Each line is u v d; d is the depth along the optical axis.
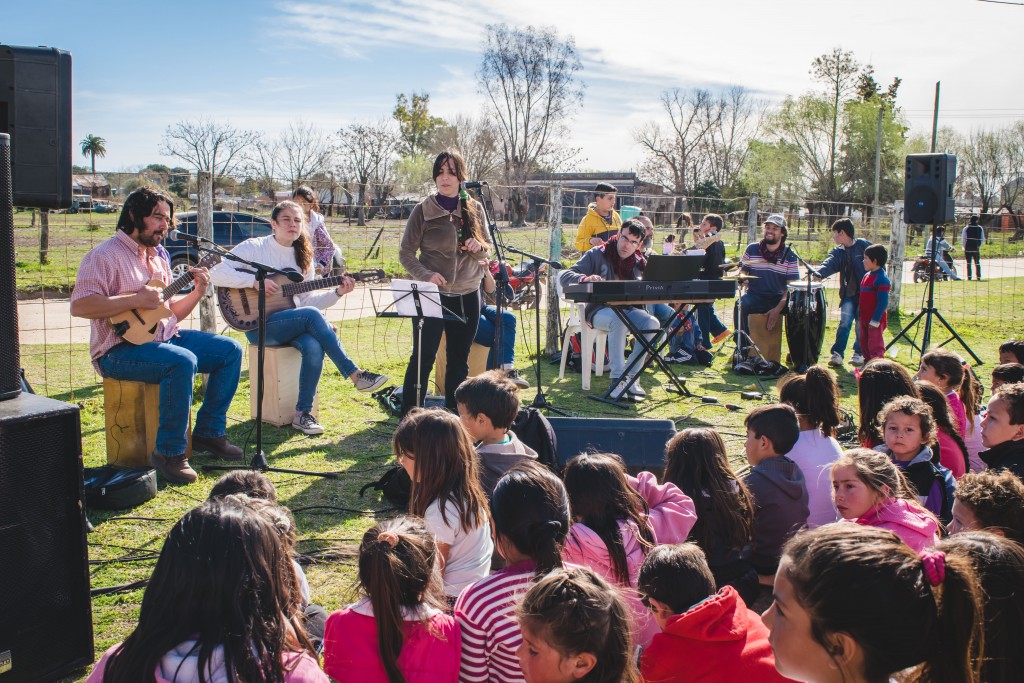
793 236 18.17
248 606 1.60
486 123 46.34
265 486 2.76
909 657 1.36
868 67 40.22
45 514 2.63
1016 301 14.28
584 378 7.26
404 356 8.57
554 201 8.59
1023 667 1.69
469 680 2.29
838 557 1.36
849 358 9.25
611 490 2.75
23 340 8.93
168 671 1.55
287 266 5.66
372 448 5.39
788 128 41.03
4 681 2.58
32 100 3.44
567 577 1.79
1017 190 40.16
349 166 34.69
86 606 2.75
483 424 3.54
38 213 13.75
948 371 4.46
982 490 2.39
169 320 4.83
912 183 8.03
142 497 4.31
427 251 5.57
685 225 11.80
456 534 2.87
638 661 2.36
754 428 3.56
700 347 8.73
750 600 3.21
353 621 2.13
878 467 2.85
